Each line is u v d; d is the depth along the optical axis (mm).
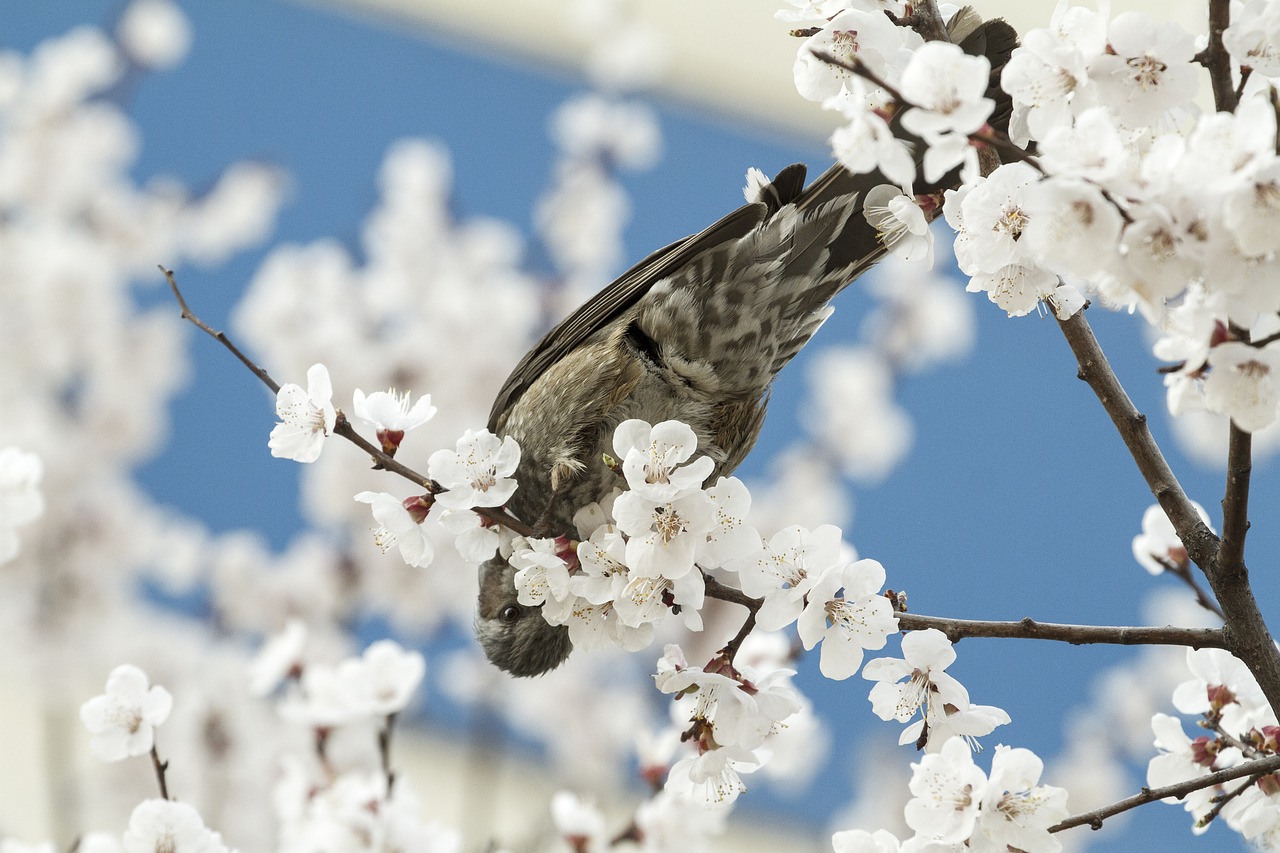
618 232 13578
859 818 12414
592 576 4586
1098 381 4801
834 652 4414
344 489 12078
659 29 15039
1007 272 4555
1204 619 12359
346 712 7008
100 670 11938
